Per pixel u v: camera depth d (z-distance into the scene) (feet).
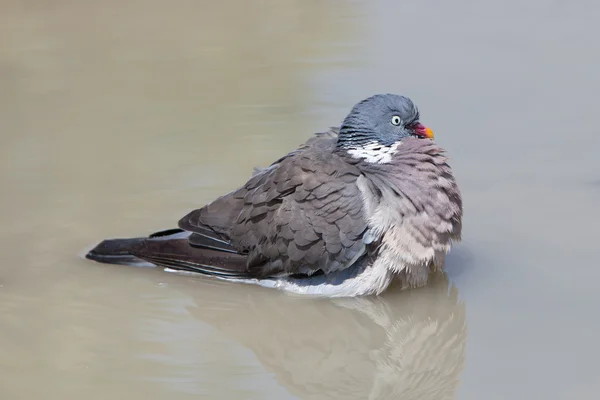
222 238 38.06
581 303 34.81
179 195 43.83
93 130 51.03
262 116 52.08
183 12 69.00
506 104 52.31
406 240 35.76
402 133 37.78
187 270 38.09
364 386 31.35
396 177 36.47
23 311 35.53
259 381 31.22
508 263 37.91
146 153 48.16
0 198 43.96
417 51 60.54
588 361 31.19
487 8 68.69
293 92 54.80
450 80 55.72
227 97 54.70
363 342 34.40
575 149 47.06
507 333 33.09
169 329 34.73
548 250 38.55
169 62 60.39
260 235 37.01
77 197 43.91
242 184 44.60
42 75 58.59
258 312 36.24
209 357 32.73
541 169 45.24
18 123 52.08
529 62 58.08
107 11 69.77
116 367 31.83
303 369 32.32
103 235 40.70
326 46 61.87
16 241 40.40
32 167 47.11
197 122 51.55
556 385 29.89
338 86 55.47
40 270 38.52
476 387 29.91
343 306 36.55
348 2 70.49
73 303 36.27
